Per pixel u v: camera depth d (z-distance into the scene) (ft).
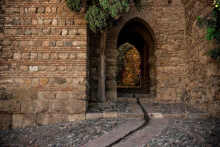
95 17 17.22
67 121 17.51
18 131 16.39
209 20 16.56
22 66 17.83
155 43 26.30
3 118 17.52
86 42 18.19
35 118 17.51
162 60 25.88
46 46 18.03
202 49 19.98
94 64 24.21
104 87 23.76
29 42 18.01
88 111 18.51
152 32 26.61
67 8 18.24
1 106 17.52
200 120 16.71
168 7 26.03
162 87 25.67
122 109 19.66
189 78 23.70
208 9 18.43
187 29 24.61
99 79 23.71
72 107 17.62
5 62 17.79
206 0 18.93
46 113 17.56
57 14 18.24
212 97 17.94
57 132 14.82
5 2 18.10
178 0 25.94
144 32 30.48
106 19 17.98
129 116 17.61
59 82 17.80
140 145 11.20
